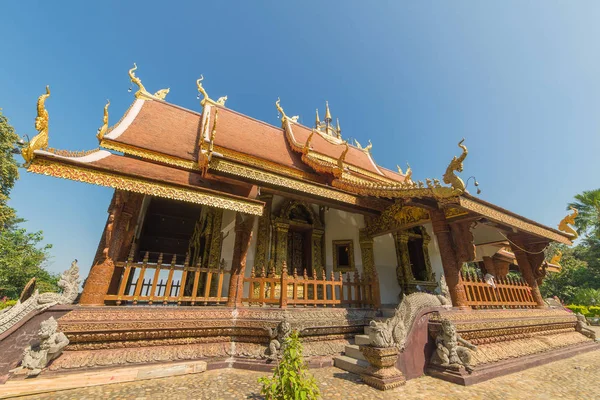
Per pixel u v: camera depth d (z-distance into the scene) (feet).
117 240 19.72
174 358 18.66
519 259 33.96
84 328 16.71
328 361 21.11
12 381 14.07
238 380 16.93
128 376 16.38
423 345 19.49
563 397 15.62
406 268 38.22
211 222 37.04
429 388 16.34
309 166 38.29
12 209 75.56
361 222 37.78
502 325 23.56
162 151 28.48
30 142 15.60
